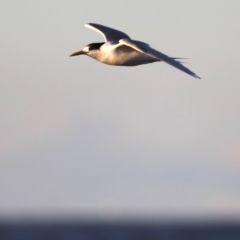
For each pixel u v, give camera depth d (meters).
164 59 16.14
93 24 20.52
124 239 57.56
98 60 19.88
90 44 20.00
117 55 19.39
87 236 62.62
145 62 19.41
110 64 19.73
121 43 17.41
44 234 64.62
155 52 16.58
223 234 69.12
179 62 15.97
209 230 82.69
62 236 60.53
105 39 19.88
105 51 19.58
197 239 60.94
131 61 19.38
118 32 20.22
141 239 62.31
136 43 17.28
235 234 68.56
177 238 60.28
